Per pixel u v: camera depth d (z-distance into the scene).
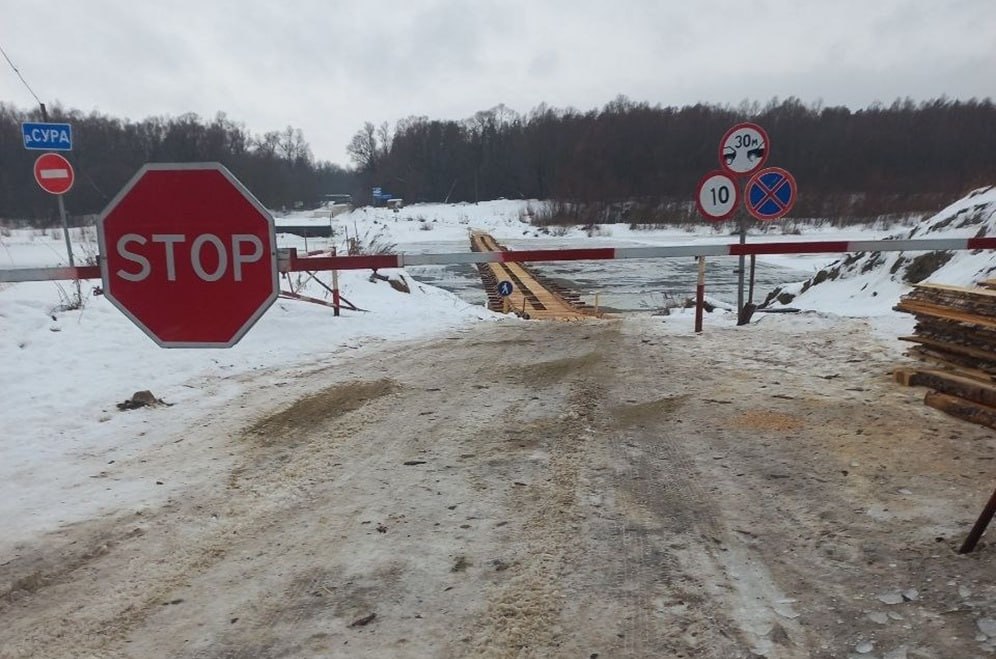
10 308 7.90
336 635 2.54
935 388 5.02
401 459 4.33
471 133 122.44
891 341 6.74
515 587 2.82
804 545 3.07
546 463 4.16
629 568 2.94
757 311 10.34
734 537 3.18
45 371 6.31
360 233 61.62
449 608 2.69
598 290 26.41
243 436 4.86
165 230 2.28
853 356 6.35
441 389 6.00
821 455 4.09
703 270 8.16
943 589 2.65
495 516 3.47
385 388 6.08
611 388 5.81
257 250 2.25
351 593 2.81
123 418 5.32
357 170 141.62
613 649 2.41
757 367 6.27
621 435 4.63
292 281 12.55
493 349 7.73
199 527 3.46
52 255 27.33
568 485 3.82
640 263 38.69
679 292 25.56
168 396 5.90
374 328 9.14
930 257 10.46
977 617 2.46
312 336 8.39
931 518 3.22
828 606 2.61
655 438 4.55
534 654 2.40
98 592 2.89
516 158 117.12
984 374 4.84
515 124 122.62
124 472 4.23
